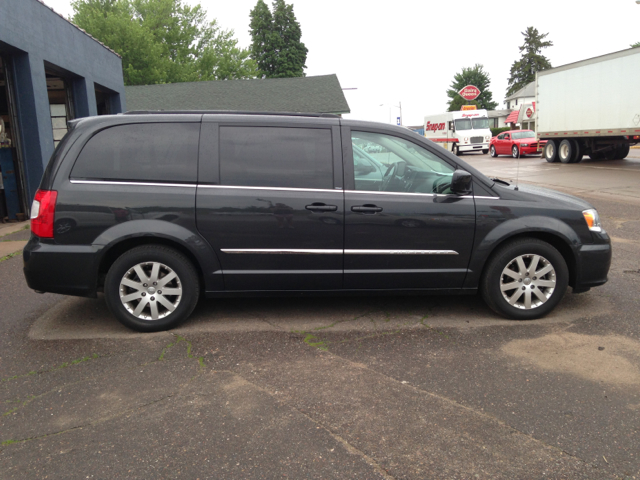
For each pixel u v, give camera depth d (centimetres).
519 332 409
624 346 376
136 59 3738
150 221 398
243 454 254
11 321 446
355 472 240
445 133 3475
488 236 423
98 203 395
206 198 402
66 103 1255
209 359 364
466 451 254
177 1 4466
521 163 2327
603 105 1822
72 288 399
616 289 514
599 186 1384
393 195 418
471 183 427
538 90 2214
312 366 351
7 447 262
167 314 414
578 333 403
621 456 250
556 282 431
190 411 294
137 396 312
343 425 278
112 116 412
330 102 2784
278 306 479
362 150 422
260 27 5138
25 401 308
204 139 409
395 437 267
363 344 389
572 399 303
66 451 258
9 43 893
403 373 339
